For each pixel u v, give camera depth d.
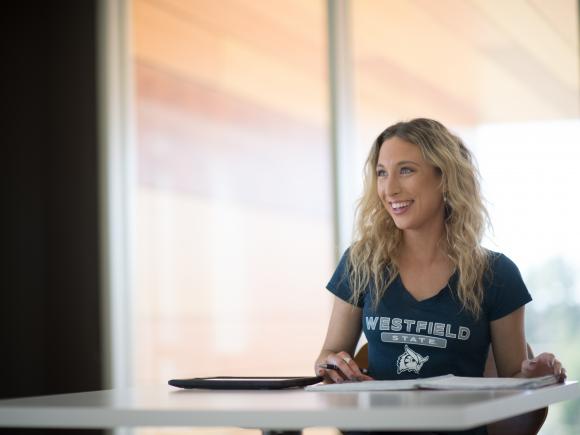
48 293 4.65
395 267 2.31
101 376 4.55
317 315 4.24
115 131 4.66
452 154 2.31
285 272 4.32
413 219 2.26
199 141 4.53
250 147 4.42
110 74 4.67
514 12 3.95
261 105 4.41
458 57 4.04
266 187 4.37
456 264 2.26
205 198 4.50
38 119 4.72
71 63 4.71
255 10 4.45
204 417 1.49
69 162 4.67
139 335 4.58
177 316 4.52
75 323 4.61
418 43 4.12
